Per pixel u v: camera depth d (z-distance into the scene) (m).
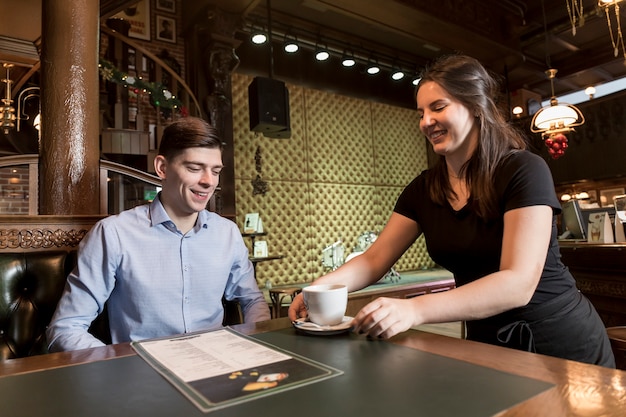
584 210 3.25
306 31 6.29
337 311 0.86
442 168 1.21
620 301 2.29
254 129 4.98
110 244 1.26
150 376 0.62
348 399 0.51
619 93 6.60
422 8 5.32
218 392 0.55
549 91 9.69
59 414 0.50
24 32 4.50
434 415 0.45
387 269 1.26
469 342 0.76
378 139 7.30
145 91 4.33
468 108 1.09
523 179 0.99
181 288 1.32
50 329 1.17
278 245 6.02
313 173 6.48
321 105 6.68
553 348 1.03
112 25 4.77
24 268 1.35
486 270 1.10
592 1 6.50
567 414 0.44
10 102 4.46
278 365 0.65
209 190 1.29
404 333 0.84
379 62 7.14
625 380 0.54
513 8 6.61
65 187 1.89
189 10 5.17
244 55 5.95
